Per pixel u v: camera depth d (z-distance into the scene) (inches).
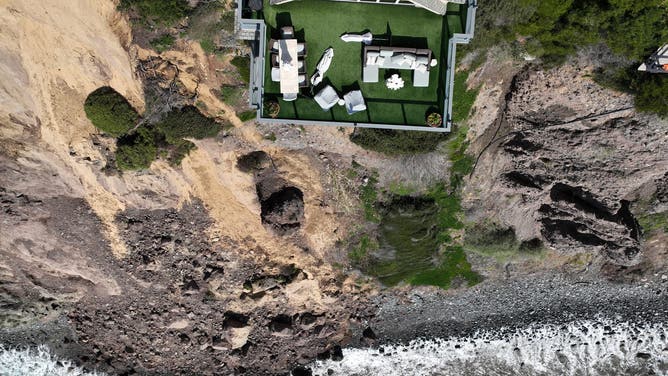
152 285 1029.2
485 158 933.8
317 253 1002.1
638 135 877.2
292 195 940.0
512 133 923.4
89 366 1091.3
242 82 854.5
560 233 981.8
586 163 930.7
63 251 1012.5
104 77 861.8
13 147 916.6
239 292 1022.4
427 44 745.0
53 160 928.3
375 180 952.9
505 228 1001.5
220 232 985.5
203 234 987.9
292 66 712.4
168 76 853.8
